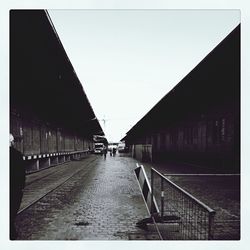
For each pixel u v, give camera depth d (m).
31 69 14.47
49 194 10.23
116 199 9.17
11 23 9.15
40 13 8.76
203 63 11.19
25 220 6.69
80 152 48.88
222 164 17.52
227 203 8.33
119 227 6.09
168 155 35.12
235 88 15.17
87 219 6.75
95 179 14.80
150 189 6.91
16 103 15.32
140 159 34.56
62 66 15.10
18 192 5.04
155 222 6.07
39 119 20.84
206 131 20.77
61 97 23.89
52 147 25.86
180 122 29.02
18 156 5.02
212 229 2.98
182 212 6.85
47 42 11.34
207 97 18.75
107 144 118.31
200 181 13.43
